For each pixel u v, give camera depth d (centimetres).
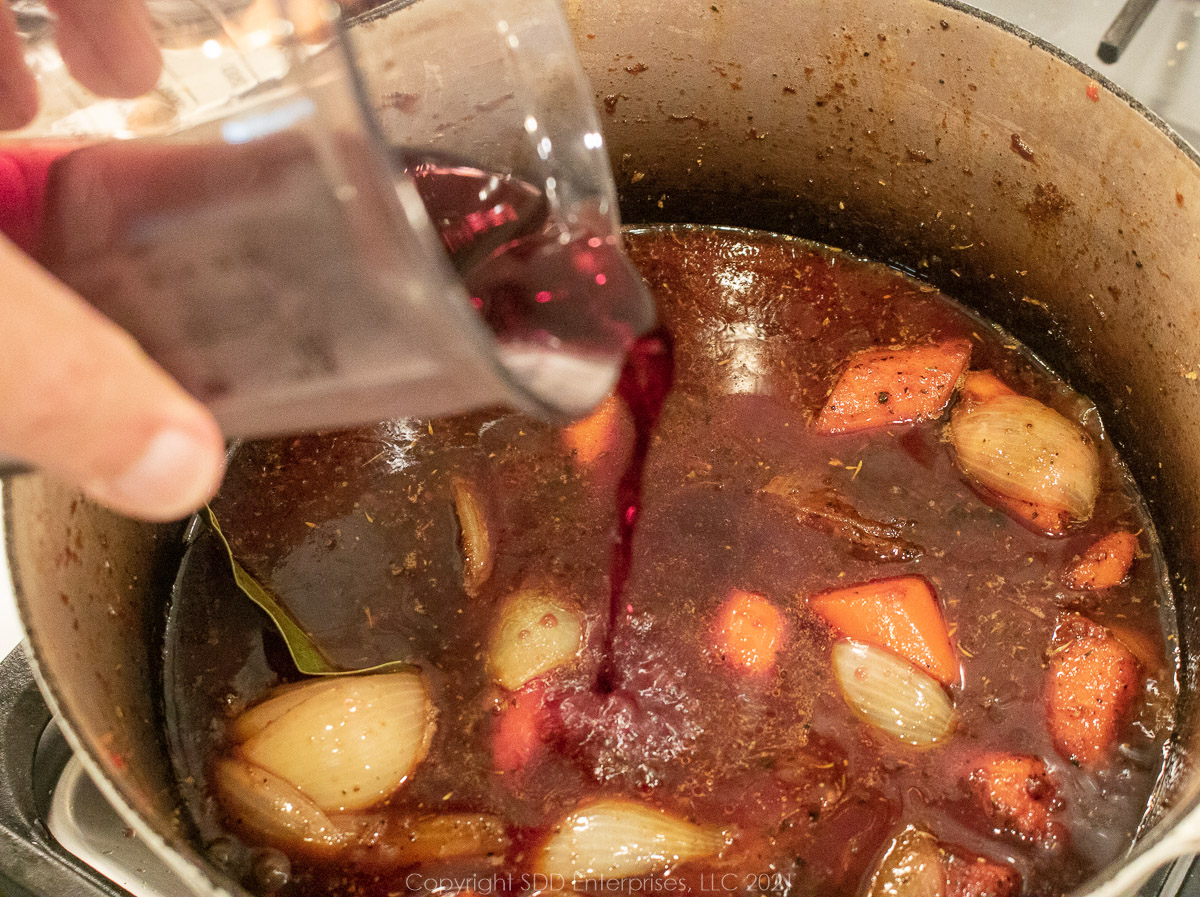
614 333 30
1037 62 35
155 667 35
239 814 32
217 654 36
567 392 27
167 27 28
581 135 32
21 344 22
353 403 26
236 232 24
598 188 32
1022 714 33
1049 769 33
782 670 34
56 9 29
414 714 33
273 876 31
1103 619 35
